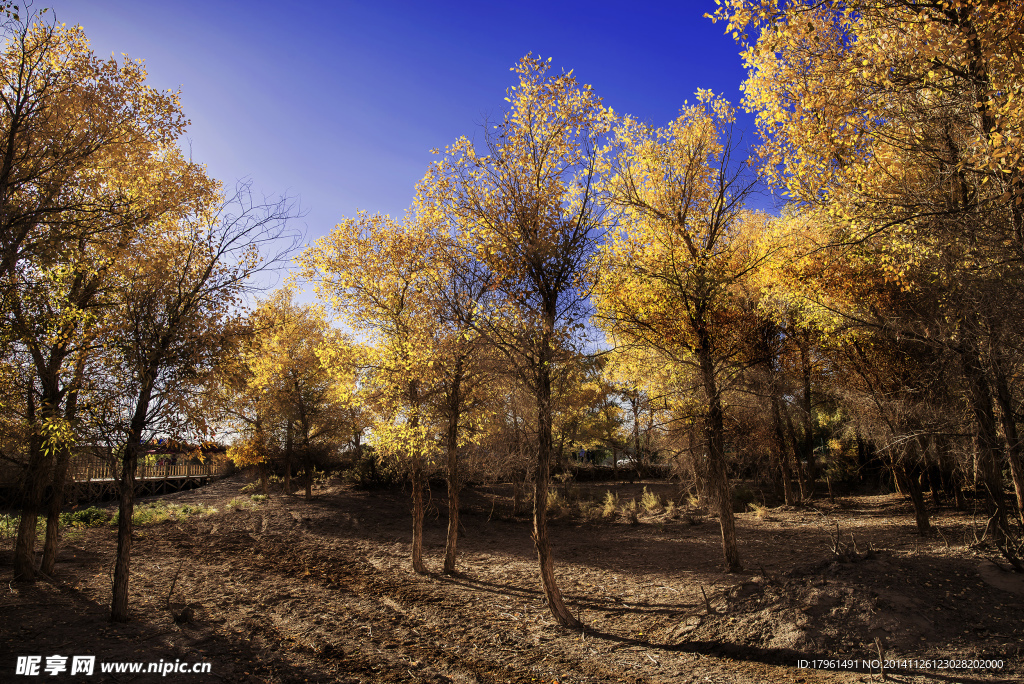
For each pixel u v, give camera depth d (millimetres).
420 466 14273
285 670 7023
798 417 18266
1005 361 8414
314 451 28828
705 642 8047
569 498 27094
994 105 7234
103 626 8367
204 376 8984
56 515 11680
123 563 8727
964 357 9156
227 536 17906
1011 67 7145
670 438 18812
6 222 8469
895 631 7195
